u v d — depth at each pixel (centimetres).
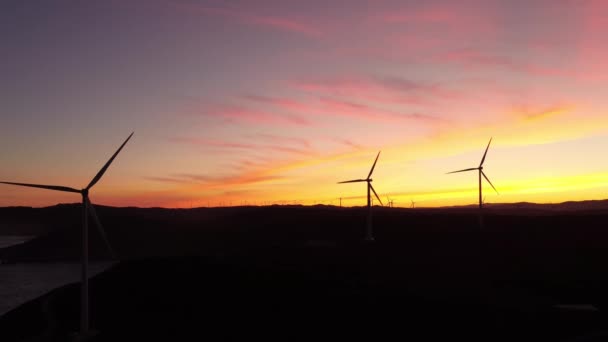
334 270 9288
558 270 8762
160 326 6344
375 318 5712
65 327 6888
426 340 4922
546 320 5169
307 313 6128
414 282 7906
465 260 9981
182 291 8044
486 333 4950
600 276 8144
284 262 10362
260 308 6575
